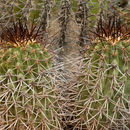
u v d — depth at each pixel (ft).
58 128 2.29
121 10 3.33
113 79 2.24
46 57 2.26
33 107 2.20
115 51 2.25
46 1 2.82
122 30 2.36
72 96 2.37
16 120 2.21
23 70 2.19
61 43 2.86
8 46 2.22
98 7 2.97
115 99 2.28
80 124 2.35
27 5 2.85
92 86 2.29
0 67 2.20
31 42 2.25
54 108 2.31
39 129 2.27
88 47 2.36
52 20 2.88
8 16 2.89
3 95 2.20
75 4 2.93
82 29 2.90
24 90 2.19
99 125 2.34
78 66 2.42
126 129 2.37
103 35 2.31
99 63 2.27
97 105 2.31
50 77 2.26
